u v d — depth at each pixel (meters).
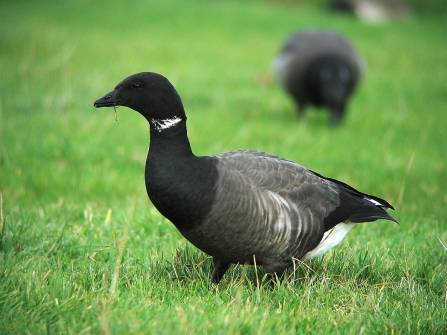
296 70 19.80
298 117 20.38
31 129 15.54
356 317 7.04
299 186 7.94
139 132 16.50
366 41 33.88
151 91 7.43
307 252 8.17
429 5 46.31
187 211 7.34
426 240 9.75
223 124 18.14
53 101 18.30
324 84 19.06
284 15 38.88
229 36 33.00
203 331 6.29
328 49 20.22
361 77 20.80
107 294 7.11
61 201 11.20
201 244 7.61
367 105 22.44
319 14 41.69
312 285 7.95
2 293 6.84
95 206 11.05
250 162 7.86
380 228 10.55
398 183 14.04
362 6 42.47
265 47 31.20
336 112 19.39
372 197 9.02
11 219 9.29
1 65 22.58
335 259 8.73
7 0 38.62
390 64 29.41
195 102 20.98
